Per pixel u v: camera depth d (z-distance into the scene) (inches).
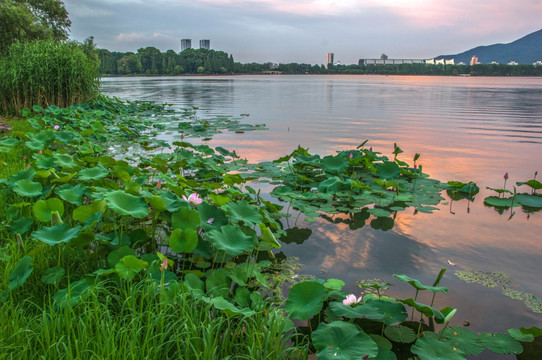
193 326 86.1
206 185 184.7
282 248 156.3
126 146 372.8
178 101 968.3
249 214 141.5
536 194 231.9
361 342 78.7
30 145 241.3
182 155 268.8
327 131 489.7
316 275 133.7
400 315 94.0
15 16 732.7
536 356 94.0
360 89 1562.5
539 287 126.7
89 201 185.0
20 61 521.3
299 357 91.5
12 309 91.9
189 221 126.6
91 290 93.7
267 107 820.6
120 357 78.7
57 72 535.2
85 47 920.3
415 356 94.3
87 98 585.6
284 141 415.5
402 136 449.7
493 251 153.9
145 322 92.6
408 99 1038.4
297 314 96.7
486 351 96.3
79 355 76.2
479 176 272.8
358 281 129.6
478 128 512.4
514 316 110.8
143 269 108.7
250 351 82.7
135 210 122.6
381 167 243.6
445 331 102.4
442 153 353.1
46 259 117.3
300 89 1567.4
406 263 143.5
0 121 359.3
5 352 78.9
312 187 243.9
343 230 176.4
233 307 92.6
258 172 273.0
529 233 172.9
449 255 150.3
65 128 342.0
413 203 213.5
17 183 155.2
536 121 583.5
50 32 833.5
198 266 133.5
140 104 810.2
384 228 178.9
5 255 114.8
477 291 124.2
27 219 134.3
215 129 502.3
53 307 92.6
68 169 187.3
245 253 150.6
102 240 115.8
